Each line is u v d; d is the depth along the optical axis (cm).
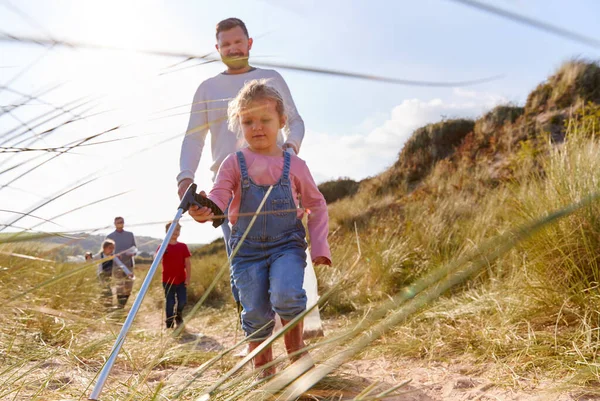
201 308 773
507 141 1245
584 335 271
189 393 199
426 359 299
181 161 330
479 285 429
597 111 664
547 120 1228
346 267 618
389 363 301
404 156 1641
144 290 162
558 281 330
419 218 763
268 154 272
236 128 316
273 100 271
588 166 369
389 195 1412
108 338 293
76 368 266
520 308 324
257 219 260
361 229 935
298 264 253
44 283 142
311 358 117
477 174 1091
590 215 337
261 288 256
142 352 321
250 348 256
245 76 339
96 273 563
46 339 321
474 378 257
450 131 1599
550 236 343
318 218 278
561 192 368
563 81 1316
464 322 338
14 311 317
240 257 263
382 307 92
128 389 199
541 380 239
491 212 625
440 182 1165
